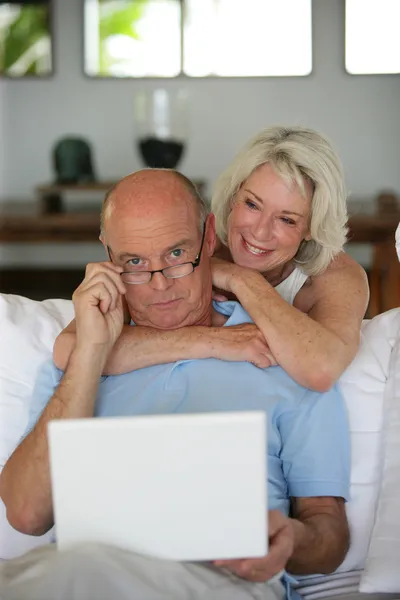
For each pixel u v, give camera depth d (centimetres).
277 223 166
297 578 150
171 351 151
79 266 602
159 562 117
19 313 173
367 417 157
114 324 143
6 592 113
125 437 100
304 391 149
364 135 580
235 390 149
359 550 151
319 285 169
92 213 410
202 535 104
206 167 587
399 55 570
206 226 154
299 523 135
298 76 574
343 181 169
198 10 569
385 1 564
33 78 581
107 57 577
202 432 100
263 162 164
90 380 141
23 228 392
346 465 147
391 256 367
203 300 155
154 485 102
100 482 102
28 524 140
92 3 571
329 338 148
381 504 147
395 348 163
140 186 145
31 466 138
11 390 164
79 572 107
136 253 145
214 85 577
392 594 141
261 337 151
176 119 413
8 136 589
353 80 574
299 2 566
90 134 587
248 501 102
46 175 592
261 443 101
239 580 129
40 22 574
